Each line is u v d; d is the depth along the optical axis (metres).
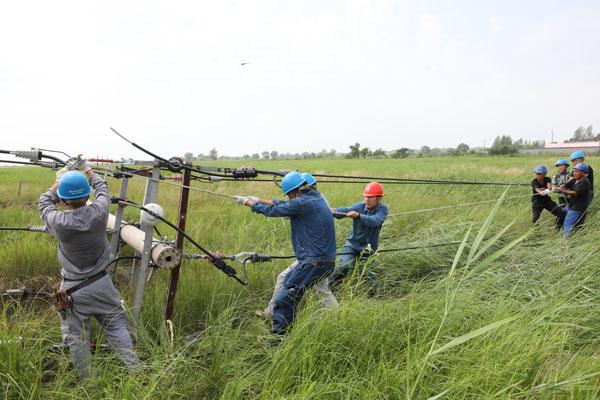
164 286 5.47
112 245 5.13
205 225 8.41
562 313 4.53
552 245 7.43
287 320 4.83
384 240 8.22
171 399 3.57
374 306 4.42
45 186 14.55
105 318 4.02
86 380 3.62
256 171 5.11
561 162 10.02
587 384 3.37
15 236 7.31
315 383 3.34
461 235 7.87
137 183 14.41
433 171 23.17
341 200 11.91
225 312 4.53
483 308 4.57
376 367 3.71
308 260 4.80
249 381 3.58
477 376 3.37
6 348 3.82
